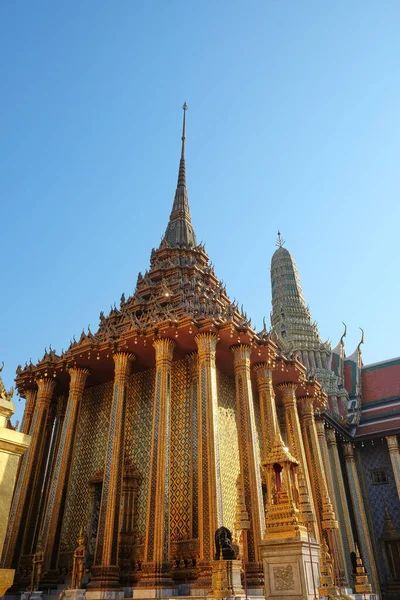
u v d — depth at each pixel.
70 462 24.88
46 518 23.44
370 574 33.91
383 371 46.12
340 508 33.59
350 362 47.31
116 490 21.92
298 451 27.42
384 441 39.88
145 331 24.34
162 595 18.17
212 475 19.94
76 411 26.19
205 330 23.38
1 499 6.98
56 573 22.58
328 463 33.41
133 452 25.73
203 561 18.52
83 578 22.78
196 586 17.98
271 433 24.58
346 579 28.14
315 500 27.88
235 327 23.95
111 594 19.47
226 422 26.11
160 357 23.62
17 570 23.20
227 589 14.16
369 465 39.91
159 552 19.11
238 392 23.66
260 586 18.73
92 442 28.05
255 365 26.73
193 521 21.33
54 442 29.33
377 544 36.62
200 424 21.41
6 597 21.88
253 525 20.31
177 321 23.66
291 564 12.30
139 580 20.38
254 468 21.36
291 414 28.52
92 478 26.14
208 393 21.86
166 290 29.81
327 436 36.06
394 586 34.47
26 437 7.62
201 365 22.80
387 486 38.41
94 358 26.64
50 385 28.17
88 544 24.31
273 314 58.56
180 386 25.55
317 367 46.50
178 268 33.94
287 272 63.44
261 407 25.64
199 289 31.91
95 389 30.23
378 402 43.16
